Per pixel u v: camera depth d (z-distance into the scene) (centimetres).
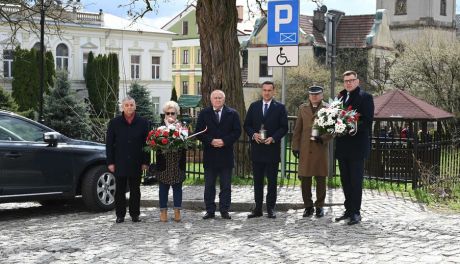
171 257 712
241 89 1534
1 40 4841
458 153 1424
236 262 686
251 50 5409
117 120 952
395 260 681
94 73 4884
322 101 988
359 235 821
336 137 922
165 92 5984
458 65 3073
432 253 711
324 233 840
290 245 768
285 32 1231
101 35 5506
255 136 956
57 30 2491
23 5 2258
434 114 1380
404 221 916
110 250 753
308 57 4659
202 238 818
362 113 911
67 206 1156
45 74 4456
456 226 874
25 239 834
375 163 1356
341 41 5066
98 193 1063
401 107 1397
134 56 5778
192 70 7881
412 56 3281
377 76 4409
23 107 4419
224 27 1498
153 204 1137
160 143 912
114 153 954
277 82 4119
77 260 706
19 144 984
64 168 1034
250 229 882
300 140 994
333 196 1162
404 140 1329
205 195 987
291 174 1504
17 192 976
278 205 1074
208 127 964
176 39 8038
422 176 1266
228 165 973
